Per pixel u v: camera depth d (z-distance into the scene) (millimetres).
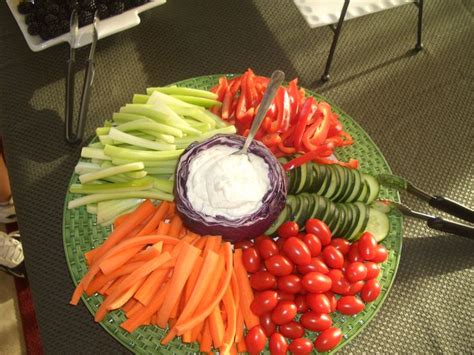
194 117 1113
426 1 1449
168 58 1315
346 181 1035
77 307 970
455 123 1247
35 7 1275
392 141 1216
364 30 1386
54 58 1290
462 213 1045
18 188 1098
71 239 1005
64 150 1151
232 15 1400
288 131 1094
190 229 973
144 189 1037
